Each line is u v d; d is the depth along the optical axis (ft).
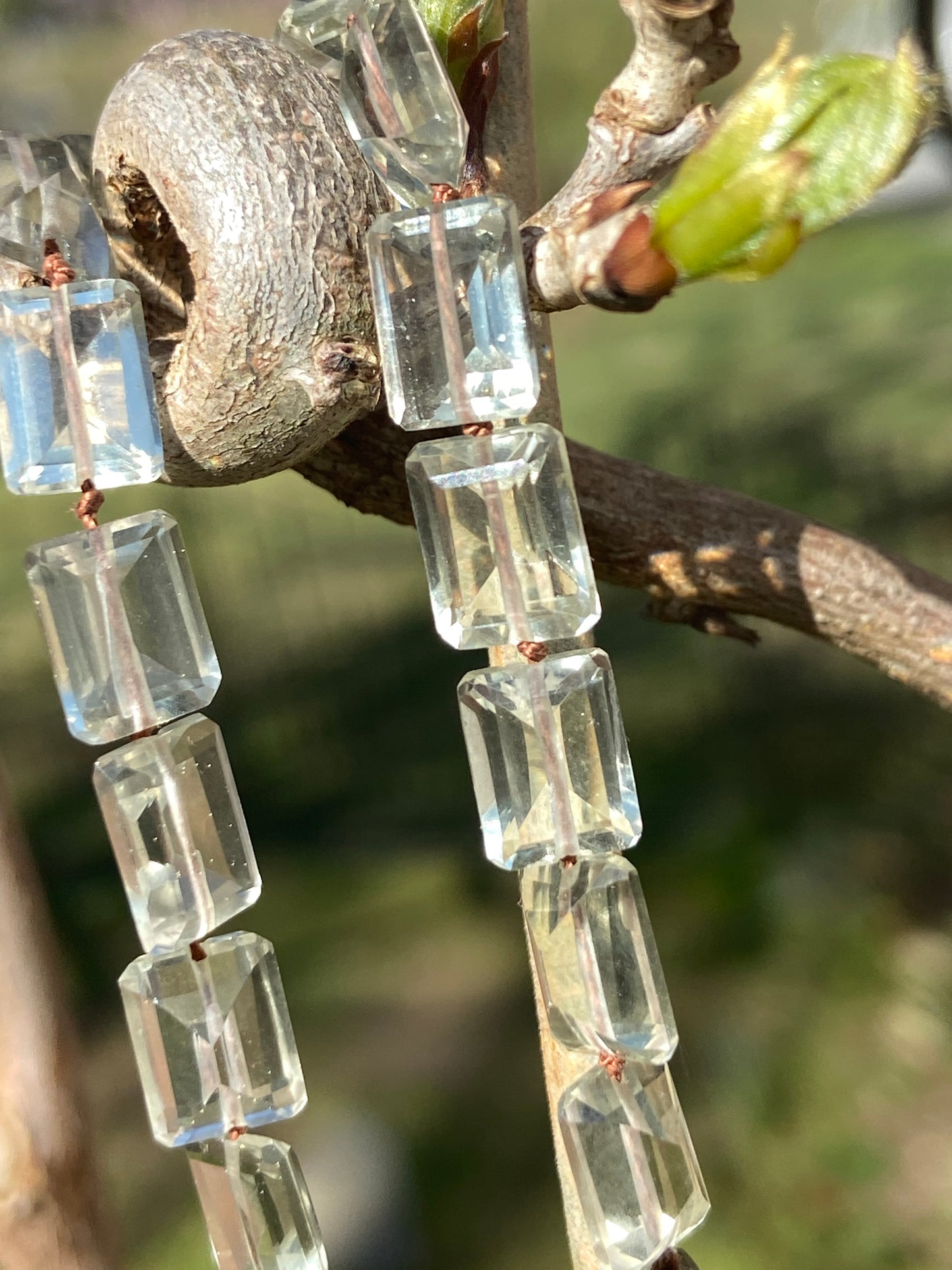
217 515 2.36
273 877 1.92
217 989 0.52
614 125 0.50
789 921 1.57
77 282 0.48
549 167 2.59
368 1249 1.27
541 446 0.48
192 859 0.50
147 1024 0.52
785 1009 1.44
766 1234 1.24
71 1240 0.49
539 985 0.53
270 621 2.29
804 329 2.64
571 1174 0.53
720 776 1.82
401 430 0.59
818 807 1.72
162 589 0.50
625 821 0.51
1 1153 0.48
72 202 0.49
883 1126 1.31
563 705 0.50
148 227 0.52
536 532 0.48
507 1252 1.26
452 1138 1.40
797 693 1.91
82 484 0.48
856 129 0.42
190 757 0.51
